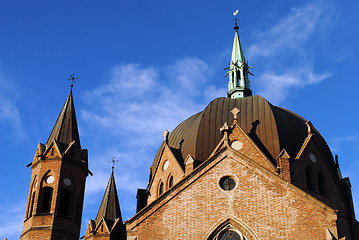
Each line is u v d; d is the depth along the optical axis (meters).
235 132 47.19
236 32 66.12
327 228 35.44
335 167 51.97
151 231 38.44
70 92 55.81
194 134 51.16
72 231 47.25
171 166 50.31
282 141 47.62
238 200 38.09
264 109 50.53
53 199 47.31
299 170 45.66
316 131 53.38
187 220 38.28
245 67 63.44
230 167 39.38
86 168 51.53
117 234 50.97
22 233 47.03
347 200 48.09
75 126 53.28
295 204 36.81
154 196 51.12
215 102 53.50
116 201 54.41
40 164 49.09
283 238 36.03
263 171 38.53
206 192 38.91
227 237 37.44
